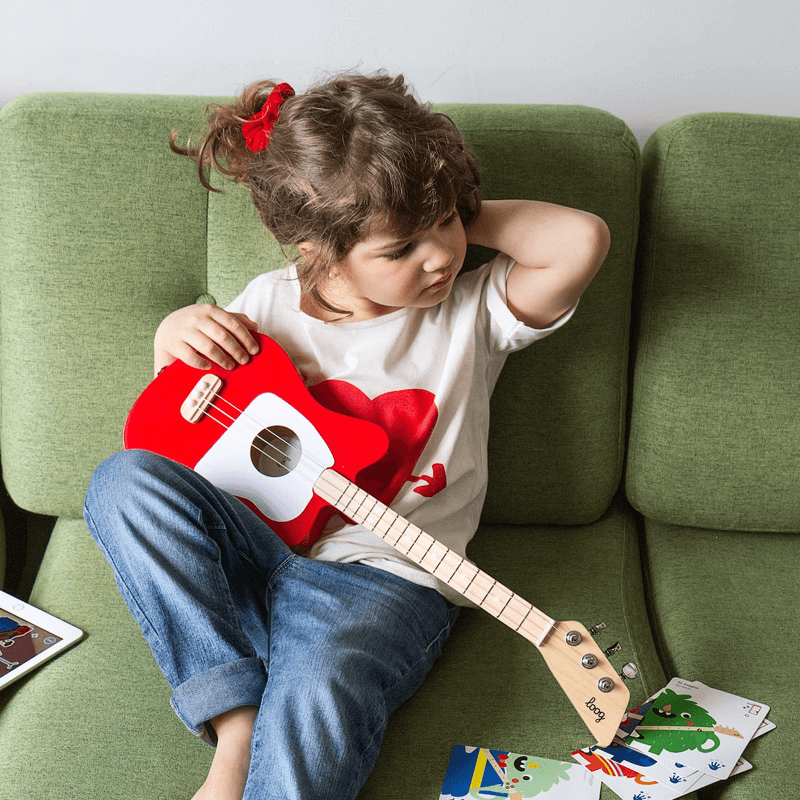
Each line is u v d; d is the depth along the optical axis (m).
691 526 1.24
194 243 1.15
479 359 1.08
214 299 1.17
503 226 1.02
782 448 1.15
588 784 0.83
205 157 1.08
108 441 1.19
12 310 1.17
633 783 0.83
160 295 1.16
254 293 1.12
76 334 1.16
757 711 0.91
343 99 0.92
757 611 1.06
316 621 0.91
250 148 0.99
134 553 0.87
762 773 0.84
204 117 1.12
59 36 1.29
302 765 0.78
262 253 1.14
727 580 1.12
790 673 0.97
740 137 1.09
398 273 0.92
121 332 1.16
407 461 1.03
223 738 0.84
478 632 1.05
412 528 0.95
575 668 0.85
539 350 1.15
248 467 1.02
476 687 0.96
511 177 1.11
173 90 1.33
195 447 1.04
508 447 1.19
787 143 1.08
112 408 1.18
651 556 1.20
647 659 1.00
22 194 1.13
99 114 1.12
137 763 0.87
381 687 0.89
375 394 1.05
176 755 0.88
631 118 1.30
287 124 0.93
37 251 1.14
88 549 1.18
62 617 1.06
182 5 1.27
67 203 1.13
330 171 0.89
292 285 1.11
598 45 1.25
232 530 0.94
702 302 1.13
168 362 1.08
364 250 0.91
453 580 0.91
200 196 1.13
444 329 1.07
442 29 1.26
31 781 0.85
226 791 0.80
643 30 1.24
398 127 0.89
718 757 0.85
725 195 1.10
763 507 1.18
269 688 0.85
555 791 0.82
